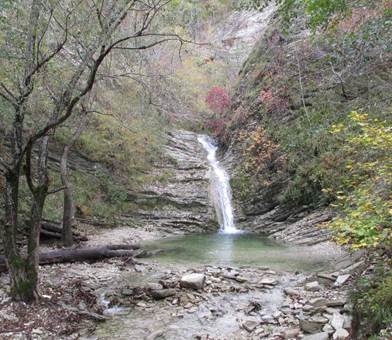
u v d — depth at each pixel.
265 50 23.78
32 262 6.88
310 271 9.20
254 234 15.46
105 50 6.75
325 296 7.34
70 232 12.00
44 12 7.66
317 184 13.94
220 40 28.55
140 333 6.16
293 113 17.38
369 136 5.48
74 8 7.33
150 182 17.84
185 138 23.47
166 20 9.26
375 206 4.75
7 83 8.18
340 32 14.45
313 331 5.82
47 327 6.14
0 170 6.93
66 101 6.77
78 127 12.30
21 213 12.00
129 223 15.78
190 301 7.47
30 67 6.86
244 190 17.75
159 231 15.63
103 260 10.70
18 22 7.70
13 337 5.71
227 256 11.26
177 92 17.44
